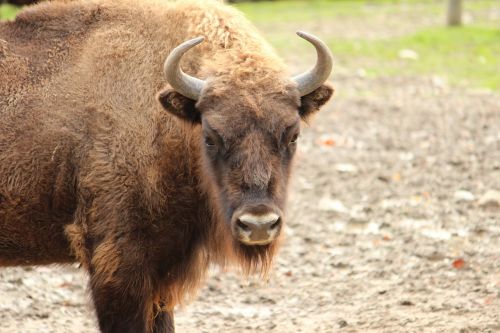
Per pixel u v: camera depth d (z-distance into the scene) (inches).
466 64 2915.8
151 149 900.6
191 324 1135.0
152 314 951.6
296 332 1078.4
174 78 863.1
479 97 2485.2
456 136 2059.5
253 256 912.9
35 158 924.6
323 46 882.1
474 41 3189.0
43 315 1171.3
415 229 1440.7
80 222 920.3
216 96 856.3
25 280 1293.1
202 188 902.4
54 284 1288.1
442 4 4323.3
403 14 4010.8
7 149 927.0
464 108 2347.4
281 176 852.6
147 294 918.4
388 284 1235.2
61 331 1117.1
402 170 1804.9
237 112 845.8
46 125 925.2
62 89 932.6
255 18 3892.7
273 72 874.8
